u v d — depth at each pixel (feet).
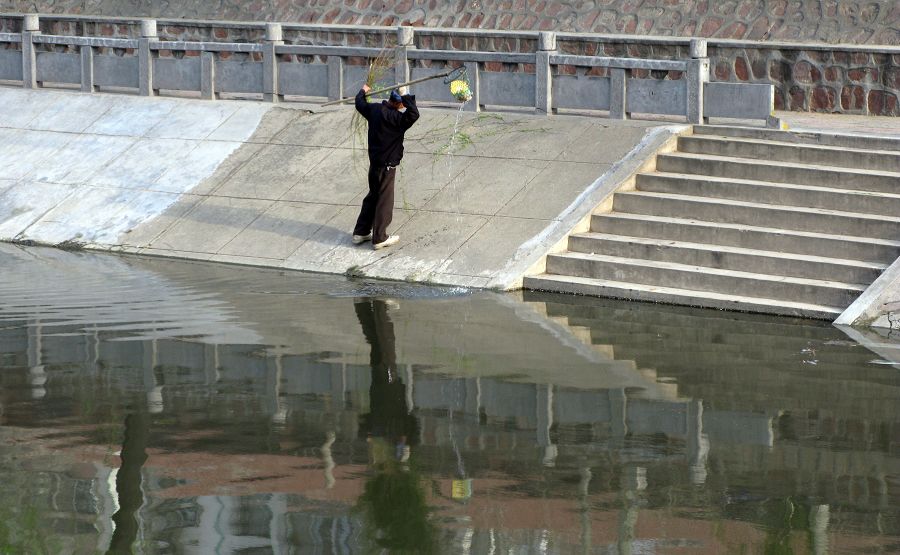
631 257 112.88
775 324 97.76
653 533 56.08
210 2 223.71
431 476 63.36
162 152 146.61
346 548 54.65
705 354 87.40
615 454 66.49
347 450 67.21
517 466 64.69
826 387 78.69
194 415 73.05
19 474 63.46
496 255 115.75
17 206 142.41
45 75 169.89
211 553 54.19
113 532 56.34
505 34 181.78
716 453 66.54
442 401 75.87
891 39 160.86
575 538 55.67
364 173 133.80
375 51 145.38
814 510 58.59
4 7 239.09
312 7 212.64
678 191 119.55
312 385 79.15
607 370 82.89
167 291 108.78
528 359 85.71
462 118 139.33
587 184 122.62
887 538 55.42
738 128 125.18
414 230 122.11
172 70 160.45
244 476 63.41
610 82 133.69
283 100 155.22
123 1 232.53
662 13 181.47
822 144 120.26
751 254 107.45
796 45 153.79
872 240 106.01
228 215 131.75
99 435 69.46
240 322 96.43
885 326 96.07
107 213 137.18
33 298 104.68
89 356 85.66
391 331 93.91
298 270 119.65
